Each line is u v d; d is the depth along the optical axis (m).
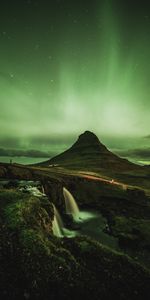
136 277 12.49
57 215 27.67
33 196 20.97
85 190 40.59
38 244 13.06
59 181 38.06
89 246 14.59
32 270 11.25
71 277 11.36
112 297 10.78
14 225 14.62
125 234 24.36
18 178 34.53
